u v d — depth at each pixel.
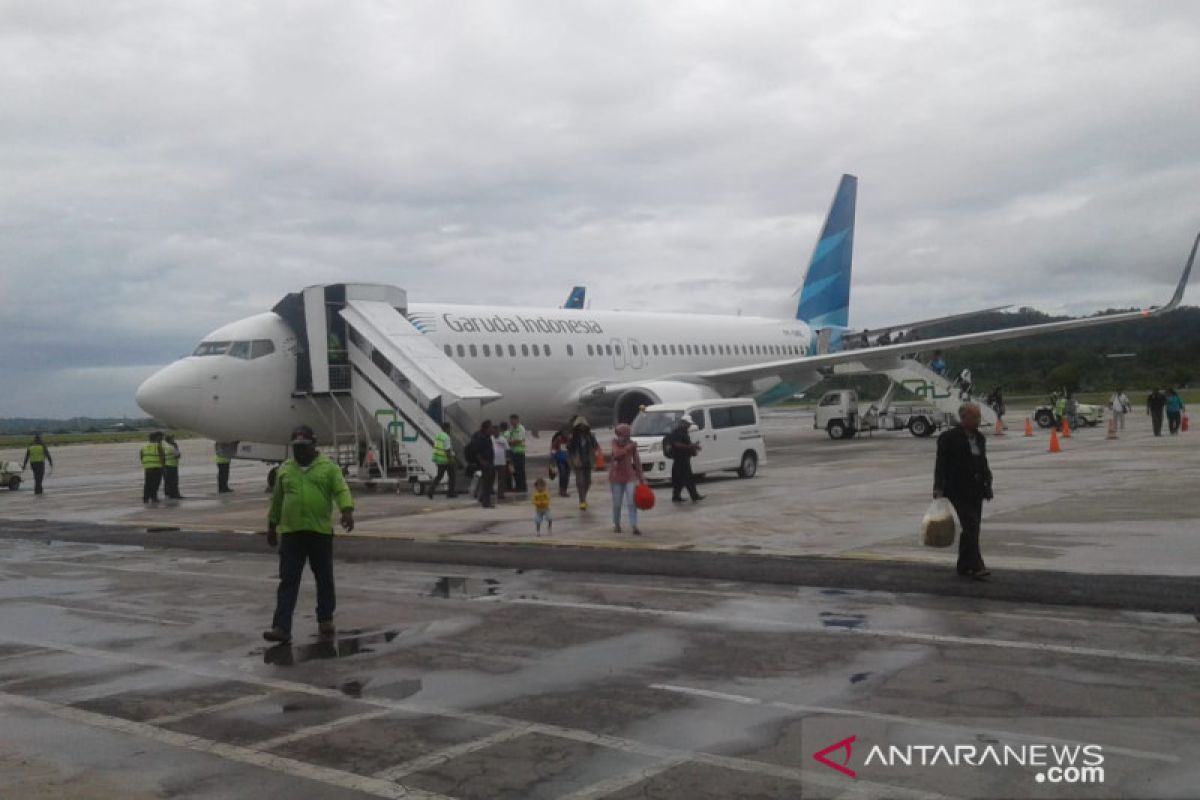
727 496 20.75
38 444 30.92
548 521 16.33
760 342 39.84
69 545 17.73
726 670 7.96
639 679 7.82
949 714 6.71
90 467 48.06
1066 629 8.89
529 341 30.33
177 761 6.36
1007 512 16.27
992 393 43.38
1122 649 8.17
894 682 7.47
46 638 10.08
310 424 26.03
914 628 9.11
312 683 8.11
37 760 6.45
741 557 13.24
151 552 16.41
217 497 26.83
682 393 30.67
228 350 25.03
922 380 40.09
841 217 44.69
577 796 5.57
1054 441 29.14
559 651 8.80
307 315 25.00
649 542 14.98
